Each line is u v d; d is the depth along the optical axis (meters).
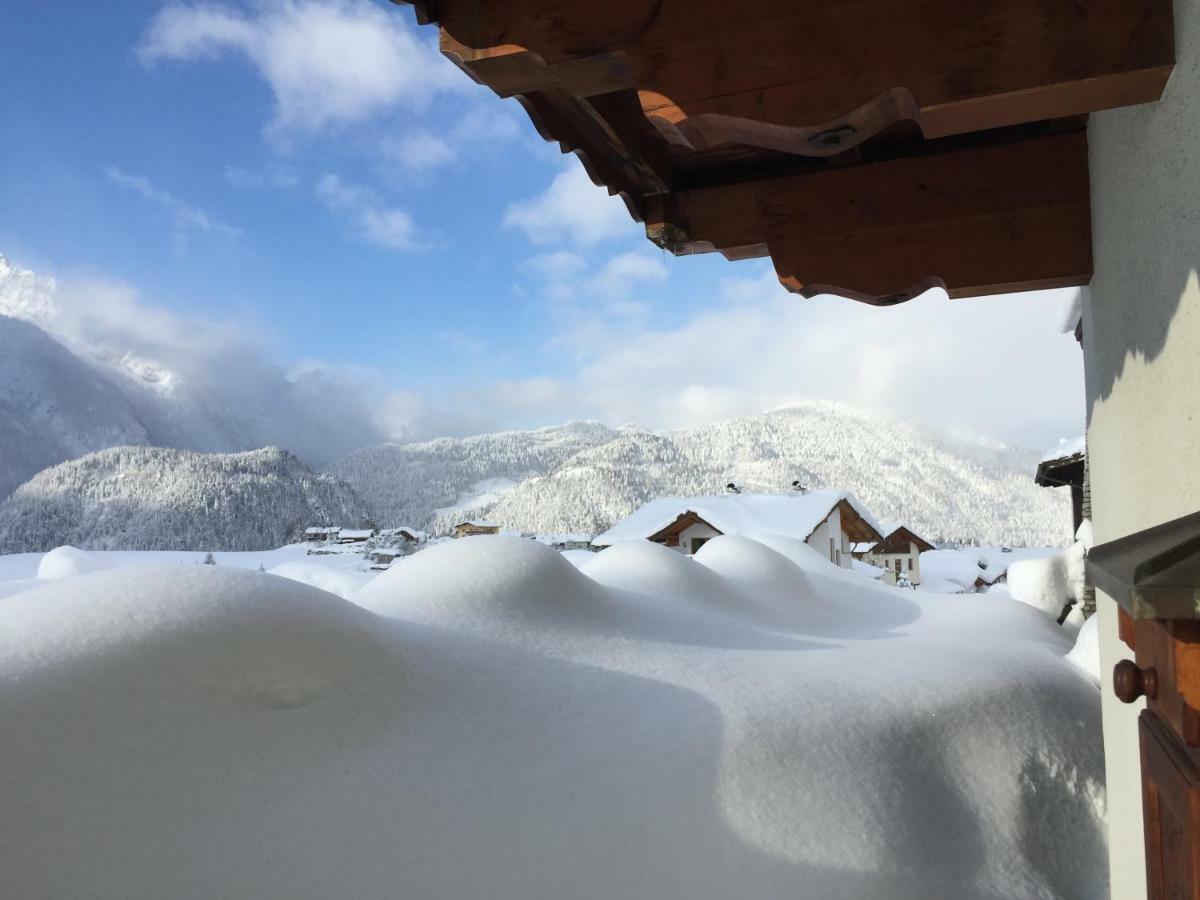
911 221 3.03
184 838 2.74
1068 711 5.90
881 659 6.22
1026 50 1.61
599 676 4.79
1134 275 2.06
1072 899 4.30
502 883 3.01
